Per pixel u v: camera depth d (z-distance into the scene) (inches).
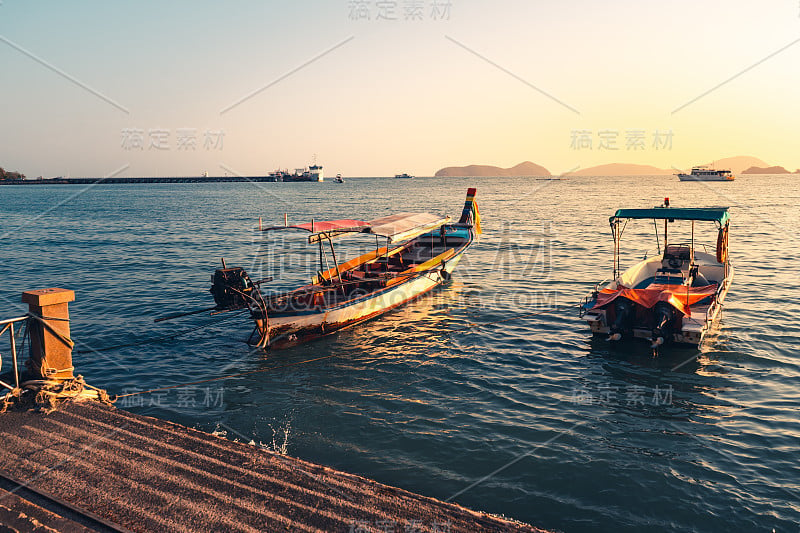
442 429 402.6
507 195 4264.3
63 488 255.1
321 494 253.9
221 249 1334.9
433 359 560.1
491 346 598.2
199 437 308.8
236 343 612.1
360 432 399.2
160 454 288.8
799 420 402.9
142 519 231.8
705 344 577.0
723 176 7037.4
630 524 287.7
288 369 534.6
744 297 773.3
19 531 221.8
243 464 279.7
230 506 242.1
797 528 281.4
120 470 271.7
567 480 331.6
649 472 338.6
